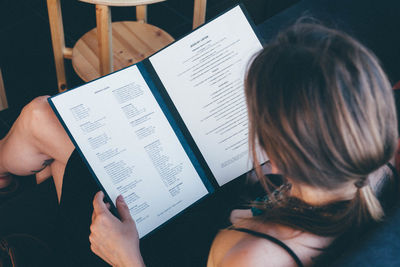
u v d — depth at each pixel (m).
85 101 0.93
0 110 1.87
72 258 1.07
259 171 0.72
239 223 0.78
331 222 0.70
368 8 1.43
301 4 1.46
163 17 2.22
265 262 0.70
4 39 2.09
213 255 0.79
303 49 0.59
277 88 0.59
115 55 1.77
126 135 0.95
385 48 1.34
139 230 0.96
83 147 0.92
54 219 1.24
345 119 0.57
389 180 0.82
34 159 1.32
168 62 0.99
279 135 0.61
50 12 1.68
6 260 1.15
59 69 1.85
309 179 0.63
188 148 1.00
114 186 0.94
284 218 0.72
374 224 0.74
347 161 0.59
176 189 0.99
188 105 1.00
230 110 1.01
